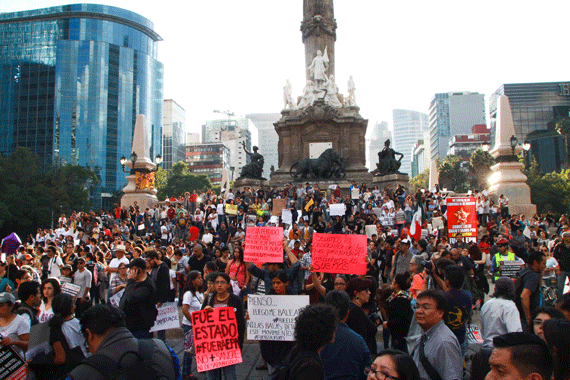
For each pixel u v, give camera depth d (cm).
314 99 5653
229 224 3372
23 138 14862
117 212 4009
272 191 4394
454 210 1697
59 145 14688
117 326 585
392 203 3409
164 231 3434
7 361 693
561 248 1419
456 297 834
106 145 15100
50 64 15150
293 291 984
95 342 582
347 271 998
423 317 662
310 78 5809
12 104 15088
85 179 8875
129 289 975
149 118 16700
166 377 570
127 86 15862
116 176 15250
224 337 845
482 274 1411
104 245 1997
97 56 15300
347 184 4691
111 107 15375
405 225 3397
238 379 1077
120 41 15888
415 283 1120
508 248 1490
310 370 514
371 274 1404
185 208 4447
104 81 15325
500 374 418
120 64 15775
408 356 474
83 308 1414
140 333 957
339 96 5869
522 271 1105
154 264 1196
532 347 412
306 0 5956
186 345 1045
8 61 15300
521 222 2906
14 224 7462
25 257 1827
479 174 10350
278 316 883
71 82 14988
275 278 913
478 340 991
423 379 648
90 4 15462
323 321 538
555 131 14950
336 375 636
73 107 14900
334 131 5609
